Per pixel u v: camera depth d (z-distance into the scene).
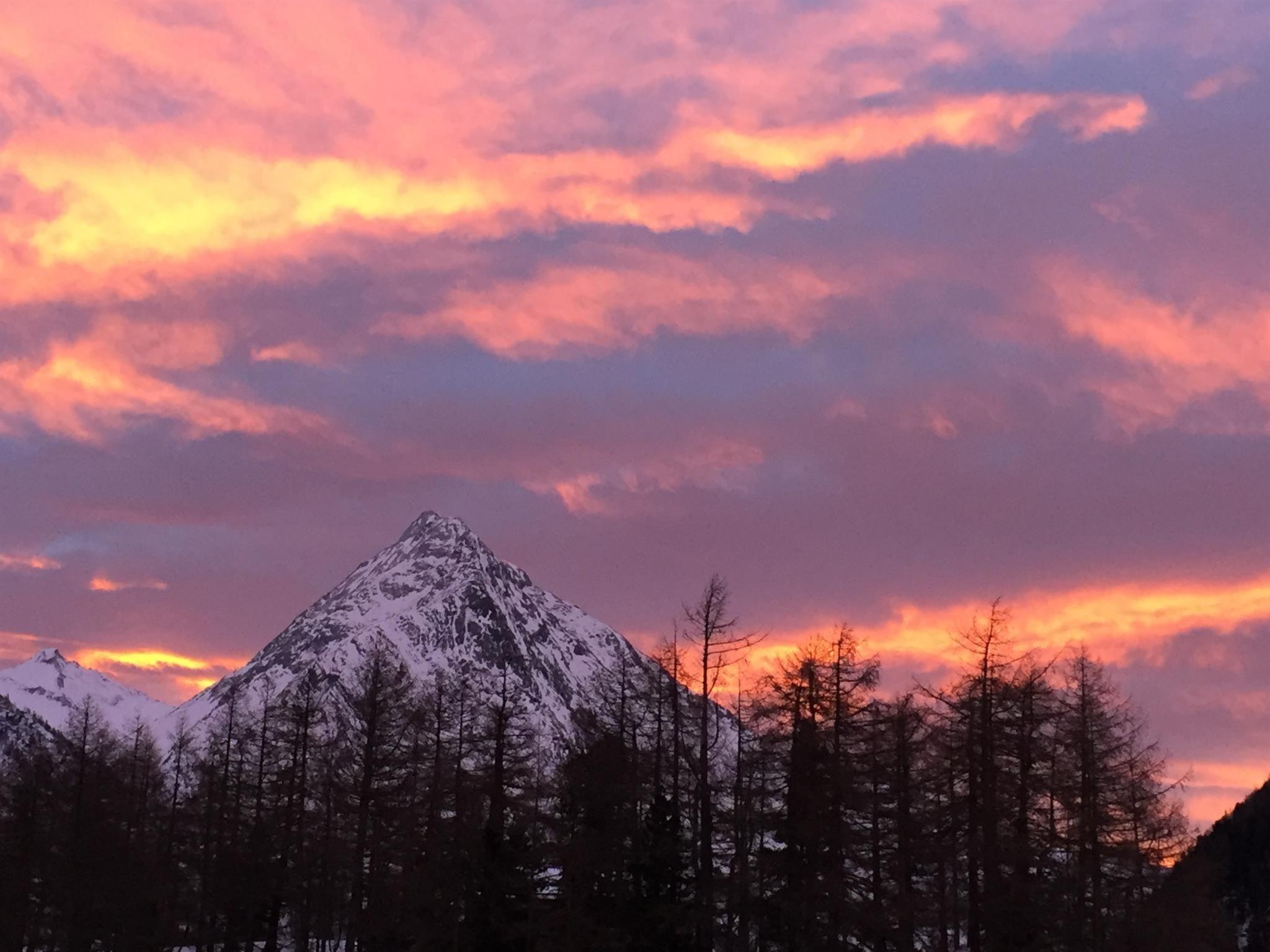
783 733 51.66
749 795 53.44
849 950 51.12
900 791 53.12
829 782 50.66
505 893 56.88
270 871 67.19
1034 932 50.44
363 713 66.44
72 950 67.44
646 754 57.66
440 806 63.19
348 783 65.94
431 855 59.84
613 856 54.41
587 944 52.69
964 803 51.66
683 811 56.88
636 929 52.78
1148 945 53.88
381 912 61.47
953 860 53.41
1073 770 54.66
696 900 53.25
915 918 51.22
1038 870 51.97
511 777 60.72
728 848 55.06
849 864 52.84
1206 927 57.91
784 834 50.81
